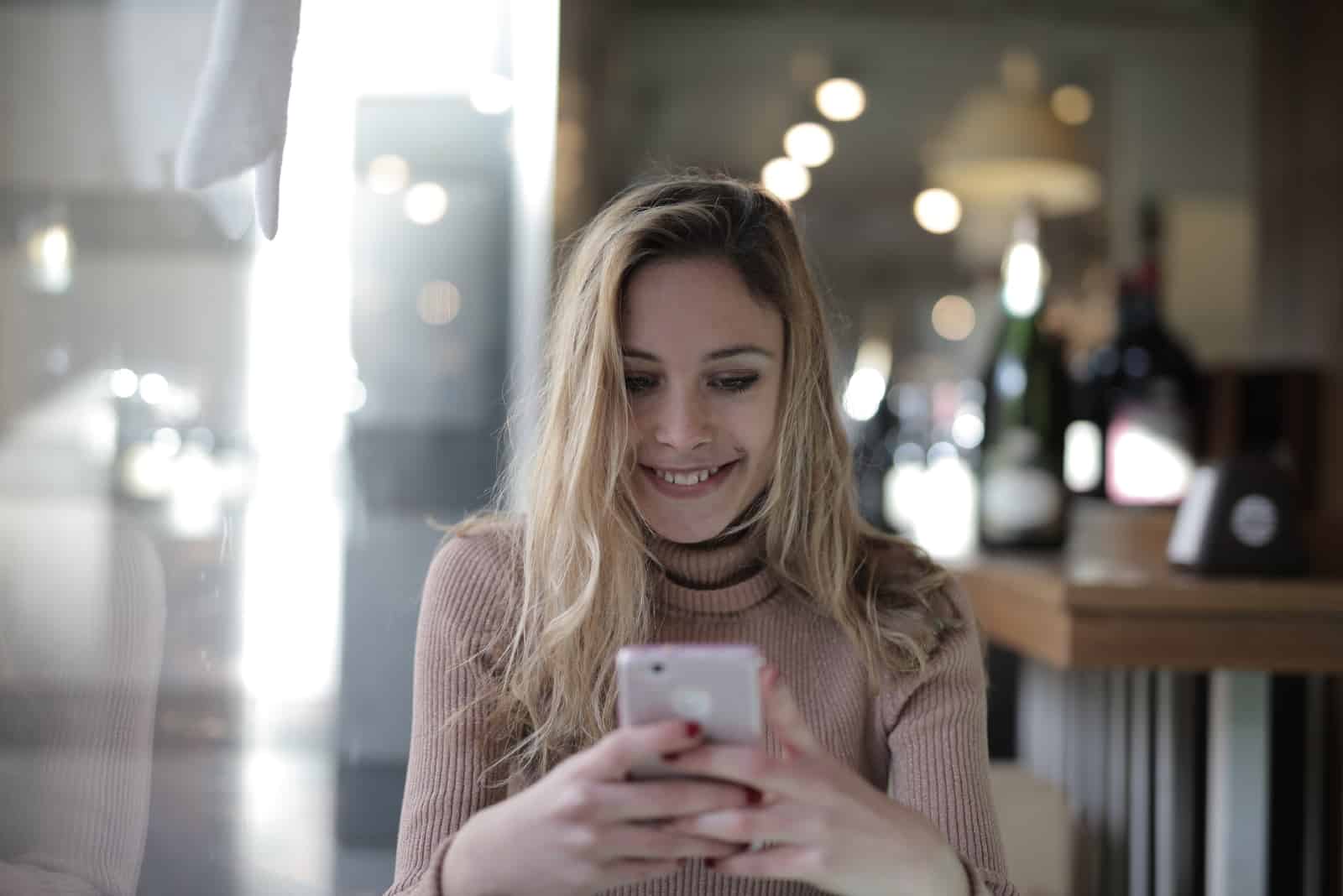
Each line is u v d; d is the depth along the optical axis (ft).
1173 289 11.30
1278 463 4.81
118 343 4.91
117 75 4.55
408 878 3.11
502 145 5.66
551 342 3.52
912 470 7.42
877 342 11.32
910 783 3.35
